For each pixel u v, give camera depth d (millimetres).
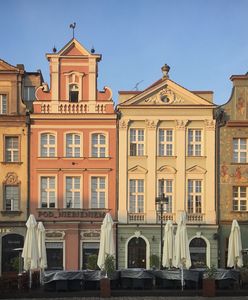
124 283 34719
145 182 51188
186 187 51219
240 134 51750
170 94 51812
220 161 51531
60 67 52031
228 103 52094
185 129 51531
